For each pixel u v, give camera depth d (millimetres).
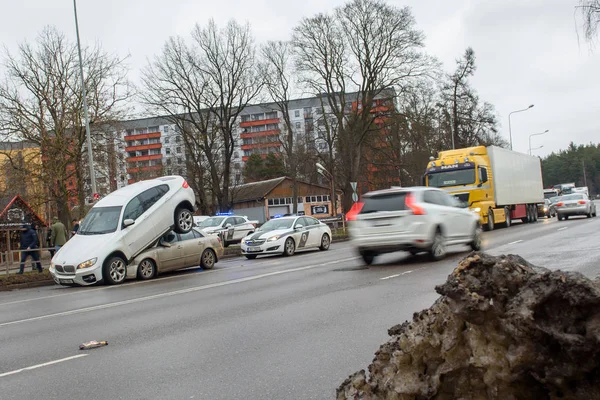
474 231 15672
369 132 44781
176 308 9570
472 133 53219
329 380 4891
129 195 16688
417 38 40188
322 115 47844
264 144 82438
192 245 17703
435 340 3158
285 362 5547
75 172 29844
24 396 4988
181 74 42312
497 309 2908
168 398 4688
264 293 10641
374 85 41656
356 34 41062
